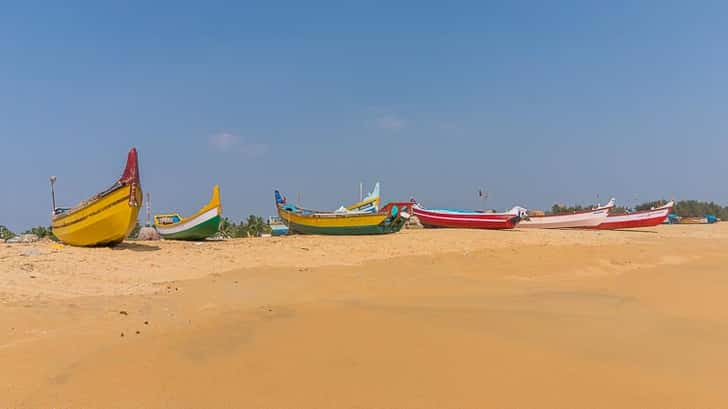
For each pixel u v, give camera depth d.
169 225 28.66
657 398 6.14
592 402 5.98
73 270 14.38
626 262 21.05
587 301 12.52
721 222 78.56
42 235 33.88
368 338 8.63
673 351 8.17
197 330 8.85
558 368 7.23
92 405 5.59
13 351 7.26
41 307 9.89
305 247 23.31
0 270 13.30
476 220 43.06
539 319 10.36
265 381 6.49
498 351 8.02
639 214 49.31
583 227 50.25
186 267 16.59
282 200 37.78
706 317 10.74
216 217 26.58
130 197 19.02
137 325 9.09
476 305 11.78
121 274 14.52
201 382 6.39
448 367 7.18
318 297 12.47
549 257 21.56
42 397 5.75
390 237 30.11
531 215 57.03
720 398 6.15
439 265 18.91
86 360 7.04
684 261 22.20
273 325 9.40
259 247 22.75
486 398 6.05
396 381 6.58
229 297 12.17
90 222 19.50
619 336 9.09
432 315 10.54
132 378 6.44
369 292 13.33
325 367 7.08
